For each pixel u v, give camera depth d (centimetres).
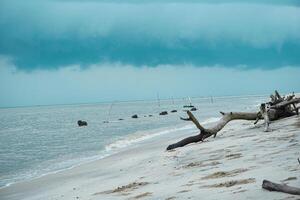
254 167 1155
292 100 2591
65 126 7112
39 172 2102
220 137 2264
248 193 822
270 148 1488
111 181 1434
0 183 1823
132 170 1630
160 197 973
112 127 6038
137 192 1106
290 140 1627
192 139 2172
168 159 1728
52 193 1397
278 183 856
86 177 1662
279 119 2638
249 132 2242
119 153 2491
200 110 10475
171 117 8362
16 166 2423
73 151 3036
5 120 11075
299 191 753
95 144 3462
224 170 1198
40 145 3800
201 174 1212
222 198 829
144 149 2495
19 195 1468
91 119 9369
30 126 7625
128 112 13162
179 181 1162
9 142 4291
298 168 1019
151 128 5175
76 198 1202
